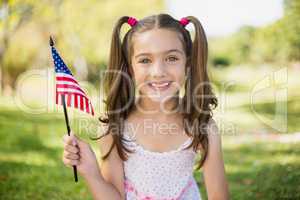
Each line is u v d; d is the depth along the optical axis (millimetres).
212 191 2340
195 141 2309
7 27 9422
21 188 4020
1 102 8602
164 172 2338
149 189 2354
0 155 5156
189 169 2398
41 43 10758
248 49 13719
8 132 6188
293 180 4141
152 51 2133
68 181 4289
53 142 5840
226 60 15812
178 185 2377
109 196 2053
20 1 9312
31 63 10789
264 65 11195
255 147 5586
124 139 2316
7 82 10266
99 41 10977
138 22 2246
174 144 2332
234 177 4473
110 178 2320
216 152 2330
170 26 2176
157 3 11344
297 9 9180
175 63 2164
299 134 6016
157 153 2312
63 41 10844
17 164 4812
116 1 10969
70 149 1985
